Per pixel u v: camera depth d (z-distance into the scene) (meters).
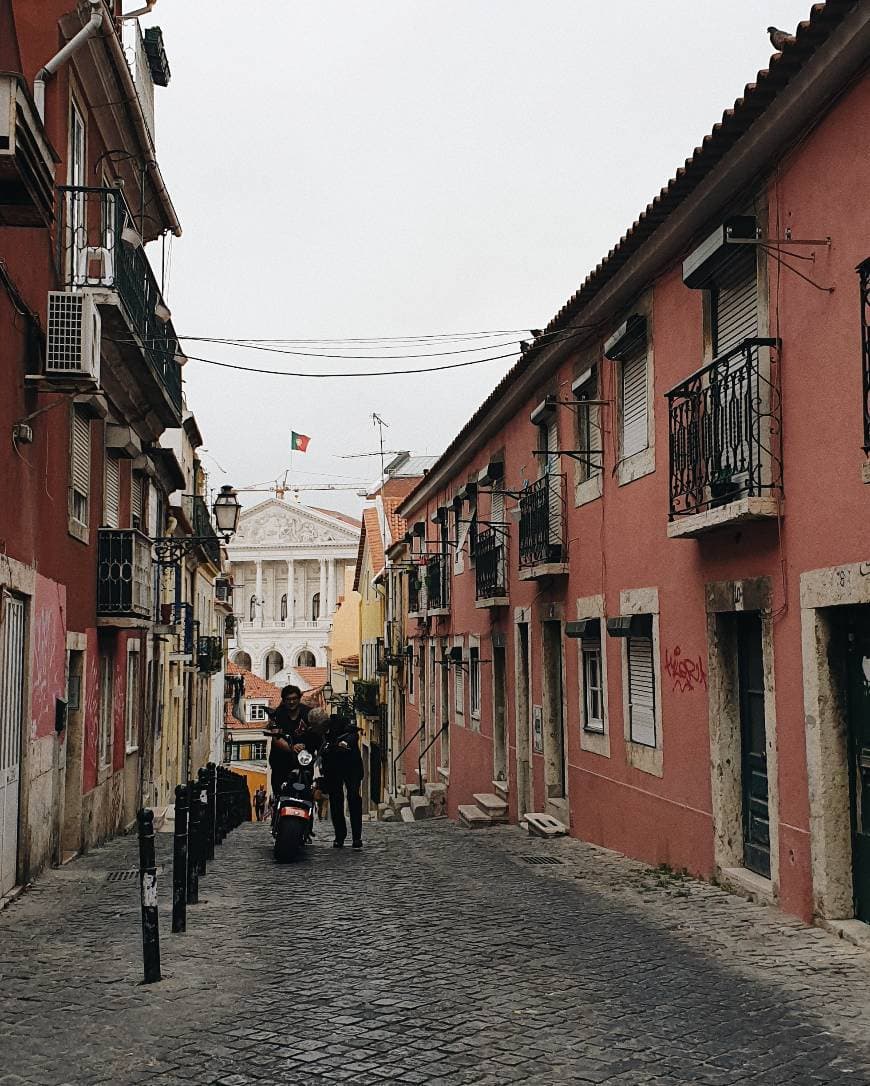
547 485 14.64
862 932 6.87
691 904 8.38
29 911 8.41
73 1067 4.64
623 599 11.69
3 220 7.64
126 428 14.52
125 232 12.39
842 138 7.04
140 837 6.17
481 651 20.11
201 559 30.22
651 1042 4.89
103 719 14.35
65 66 11.34
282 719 12.67
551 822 14.52
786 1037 4.96
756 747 8.88
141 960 6.60
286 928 7.62
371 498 47.16
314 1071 4.53
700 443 9.01
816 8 6.34
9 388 8.66
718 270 8.94
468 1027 5.12
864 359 6.55
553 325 13.02
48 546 10.48
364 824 22.20
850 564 6.92
